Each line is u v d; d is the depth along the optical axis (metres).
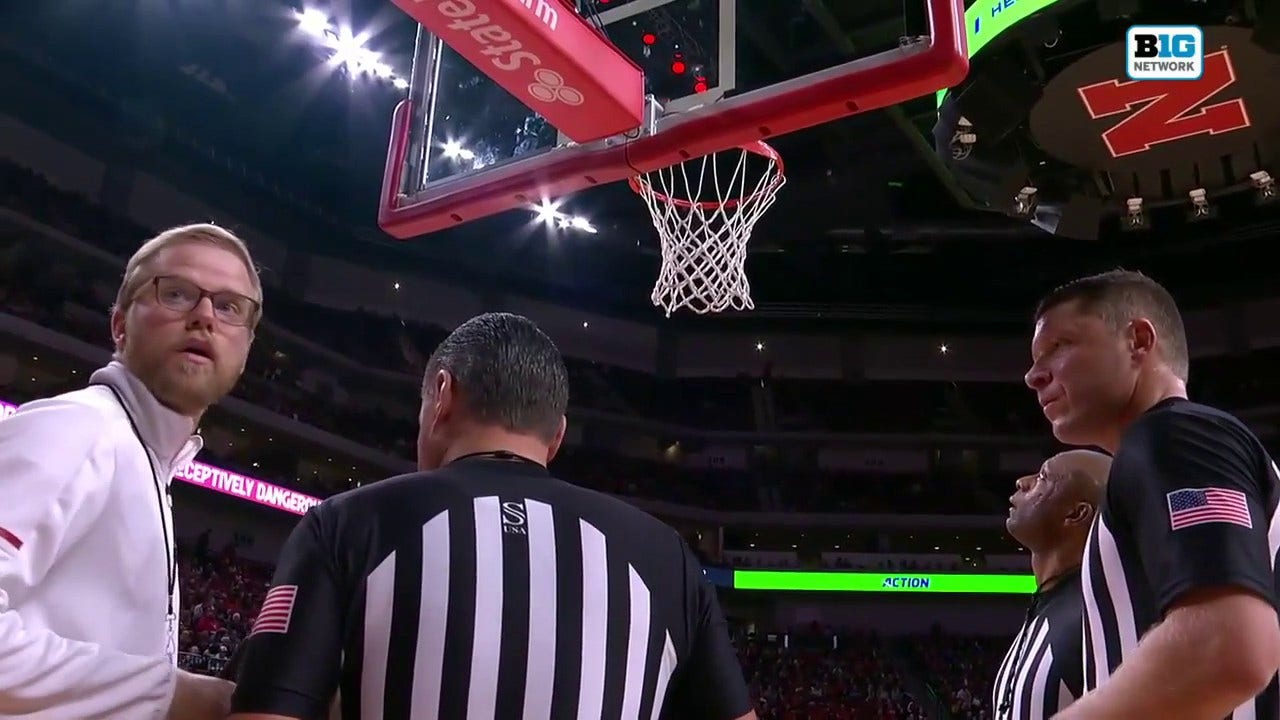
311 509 1.21
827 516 20.45
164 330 1.50
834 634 19.86
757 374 21.45
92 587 1.30
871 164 13.36
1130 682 1.10
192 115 16.05
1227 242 17.75
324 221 18.81
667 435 21.42
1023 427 20.83
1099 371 1.54
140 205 16.42
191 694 1.25
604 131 3.55
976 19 4.89
